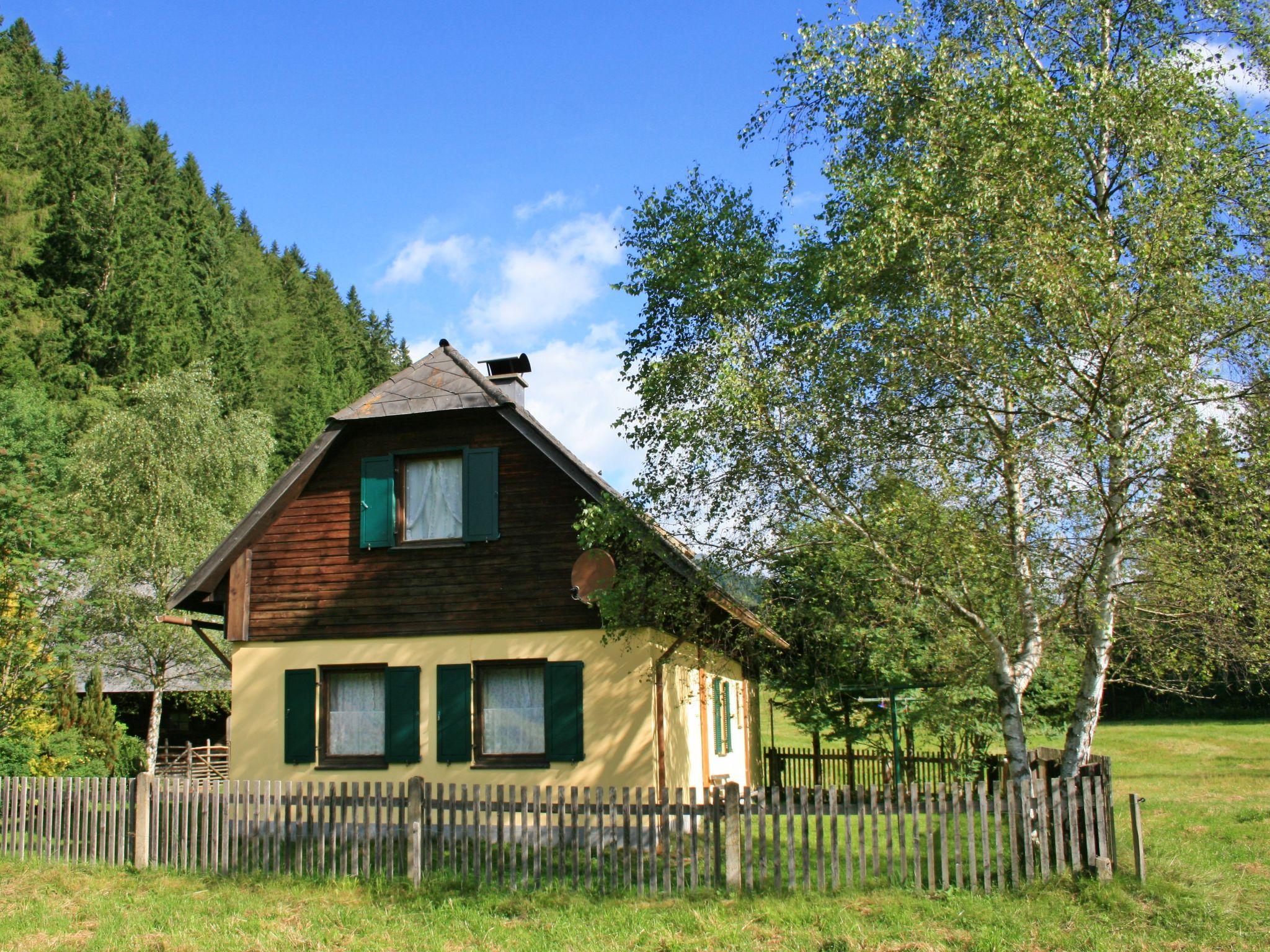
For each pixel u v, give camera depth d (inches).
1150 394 386.6
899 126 466.9
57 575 689.0
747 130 497.7
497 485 574.6
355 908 405.1
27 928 385.1
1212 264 407.5
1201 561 404.5
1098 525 415.8
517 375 668.1
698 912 376.8
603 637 523.5
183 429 1237.7
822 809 403.2
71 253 1679.4
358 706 584.1
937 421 433.7
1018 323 401.4
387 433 601.9
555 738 541.3
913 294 436.8
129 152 1978.3
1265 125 423.5
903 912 366.0
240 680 594.2
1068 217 422.3
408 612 575.8
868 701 752.3
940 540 415.5
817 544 454.0
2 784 513.0
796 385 439.8
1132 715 1637.6
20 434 1256.8
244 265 2469.2
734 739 797.9
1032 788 397.4
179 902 418.3
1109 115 422.6
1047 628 452.1
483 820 540.7
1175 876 404.5
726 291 499.2
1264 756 1045.2
